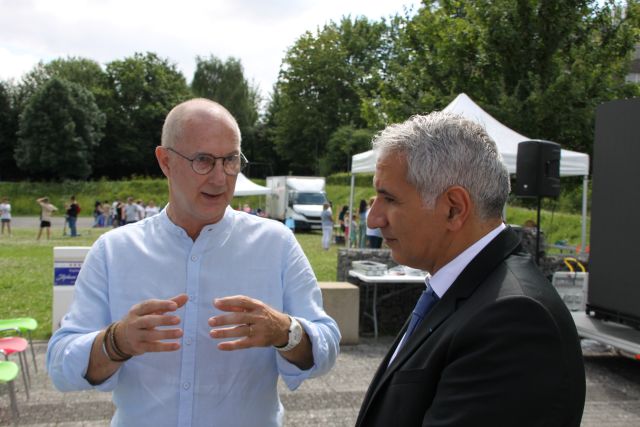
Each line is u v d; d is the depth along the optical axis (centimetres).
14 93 5556
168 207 183
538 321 102
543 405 96
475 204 123
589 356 616
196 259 174
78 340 155
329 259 1480
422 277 643
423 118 131
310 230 2609
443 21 1625
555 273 655
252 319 142
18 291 940
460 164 122
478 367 102
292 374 168
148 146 5981
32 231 2470
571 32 1452
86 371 153
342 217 2256
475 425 98
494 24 1475
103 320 173
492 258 121
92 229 2661
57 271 630
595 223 544
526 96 1456
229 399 168
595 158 541
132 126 5916
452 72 1625
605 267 532
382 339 664
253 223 187
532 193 633
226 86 6003
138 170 6078
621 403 468
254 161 6297
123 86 5919
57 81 5003
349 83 5319
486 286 115
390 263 723
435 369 113
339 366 557
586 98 1404
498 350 101
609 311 527
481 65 1538
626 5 1545
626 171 501
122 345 142
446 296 122
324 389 489
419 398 114
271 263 182
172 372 167
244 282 177
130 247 176
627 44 1500
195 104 173
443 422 102
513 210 1914
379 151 133
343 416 430
